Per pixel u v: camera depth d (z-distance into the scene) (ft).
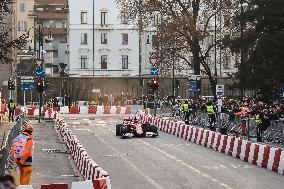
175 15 242.78
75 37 435.94
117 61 437.17
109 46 435.94
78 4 436.35
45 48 503.20
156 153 119.85
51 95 362.33
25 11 415.85
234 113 153.79
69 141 124.57
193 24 236.63
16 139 70.38
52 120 229.25
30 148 70.49
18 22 415.23
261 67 197.26
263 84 200.64
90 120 235.40
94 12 436.35
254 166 100.01
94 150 126.31
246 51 212.23
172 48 244.01
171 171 94.32
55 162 105.60
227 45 215.92
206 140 132.67
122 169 97.25
